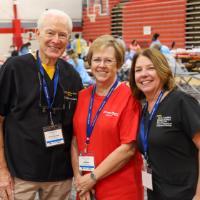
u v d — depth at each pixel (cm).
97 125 243
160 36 1695
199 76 1033
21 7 2064
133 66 240
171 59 939
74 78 267
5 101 253
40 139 251
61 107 256
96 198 249
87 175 243
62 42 246
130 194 245
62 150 258
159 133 224
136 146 244
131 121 239
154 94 234
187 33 1574
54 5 2152
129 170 245
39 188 262
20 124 252
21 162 254
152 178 232
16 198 259
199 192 220
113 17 1975
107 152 242
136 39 1830
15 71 250
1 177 258
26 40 1798
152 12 1731
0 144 261
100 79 243
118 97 244
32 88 250
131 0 1866
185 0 1566
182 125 221
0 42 2030
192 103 223
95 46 242
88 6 2145
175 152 223
